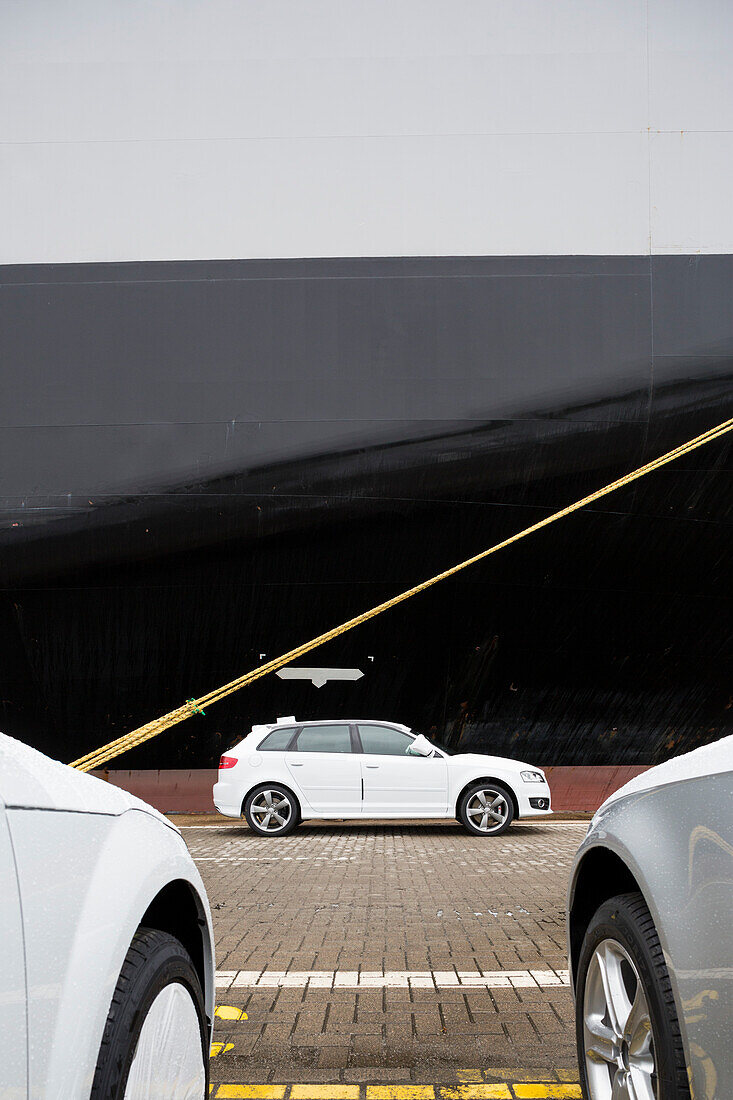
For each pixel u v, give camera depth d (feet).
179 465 34.96
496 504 35.47
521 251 35.47
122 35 38.27
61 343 35.37
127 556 35.83
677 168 36.17
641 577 37.06
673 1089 6.44
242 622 37.35
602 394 34.50
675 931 6.49
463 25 38.06
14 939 4.73
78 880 5.70
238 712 38.27
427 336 34.91
